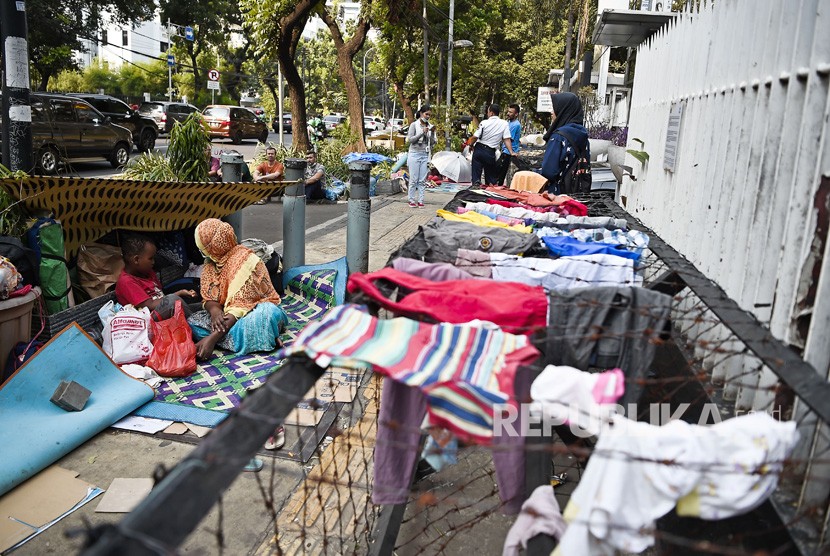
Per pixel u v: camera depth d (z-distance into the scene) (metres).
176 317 4.55
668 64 4.89
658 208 4.89
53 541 2.74
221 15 40.72
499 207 4.12
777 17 2.69
